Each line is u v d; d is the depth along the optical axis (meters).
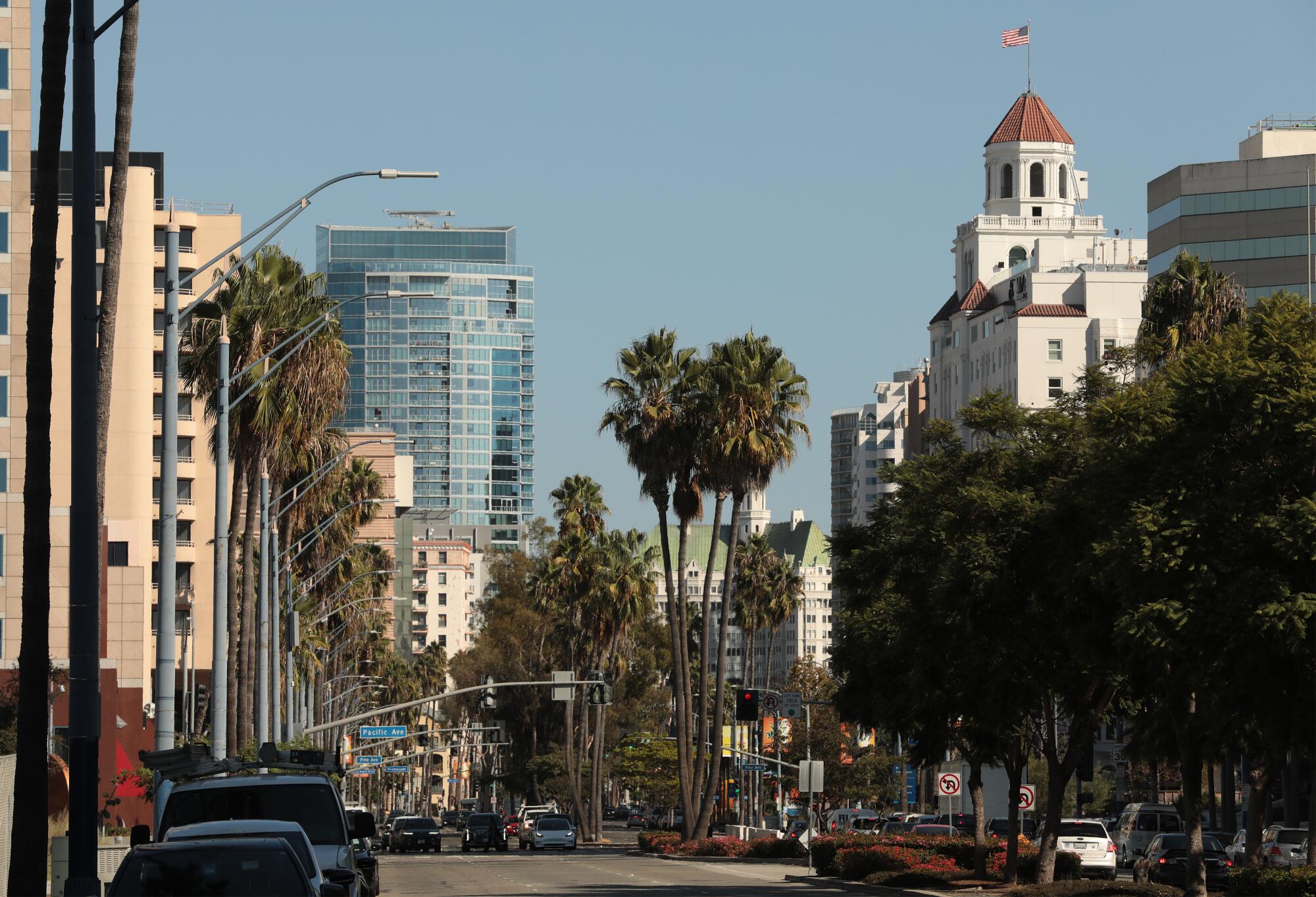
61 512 102.81
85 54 26.02
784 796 156.75
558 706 173.25
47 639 27.58
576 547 137.12
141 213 160.88
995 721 52.97
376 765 147.88
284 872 21.58
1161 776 133.25
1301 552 36.62
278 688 77.06
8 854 43.56
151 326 161.25
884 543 59.69
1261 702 38.50
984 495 48.56
